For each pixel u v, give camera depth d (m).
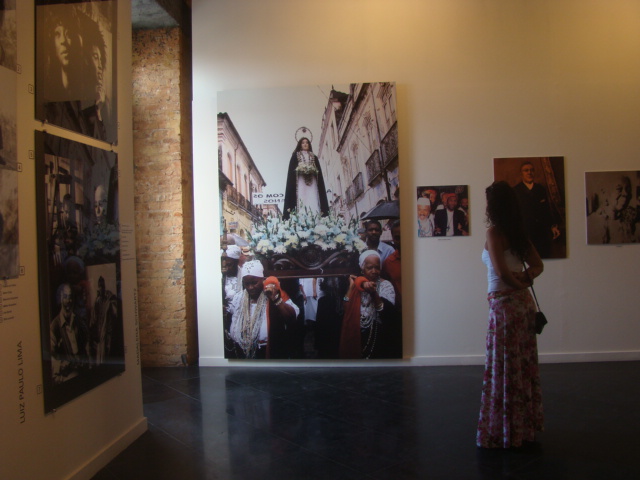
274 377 6.01
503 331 3.75
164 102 6.58
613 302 6.35
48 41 3.25
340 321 6.35
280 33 6.48
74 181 3.50
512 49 6.36
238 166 6.45
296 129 6.41
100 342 3.75
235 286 6.44
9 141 2.85
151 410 4.93
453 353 6.39
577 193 6.36
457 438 4.05
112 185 4.02
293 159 6.40
